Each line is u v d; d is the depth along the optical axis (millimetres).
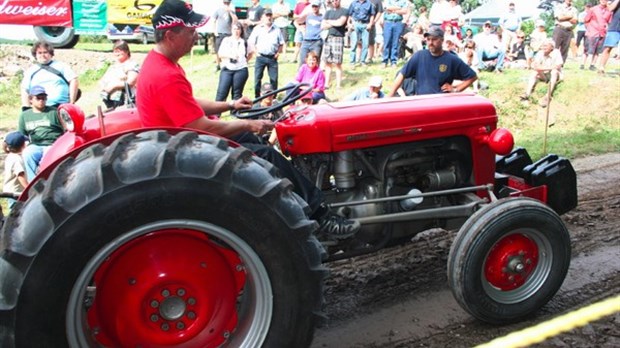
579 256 4641
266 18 10445
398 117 3693
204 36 17250
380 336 3598
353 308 3947
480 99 4059
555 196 4539
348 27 13727
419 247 4840
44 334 2453
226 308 2875
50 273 2410
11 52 15531
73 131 3107
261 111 3670
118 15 15930
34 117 5867
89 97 12695
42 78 6184
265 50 10445
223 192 2594
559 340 3467
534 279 3678
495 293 3596
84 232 2432
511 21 14727
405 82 6266
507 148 3871
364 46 12719
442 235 5066
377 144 3664
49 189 2455
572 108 10492
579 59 15312
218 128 3078
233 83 9891
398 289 4180
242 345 2803
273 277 2770
